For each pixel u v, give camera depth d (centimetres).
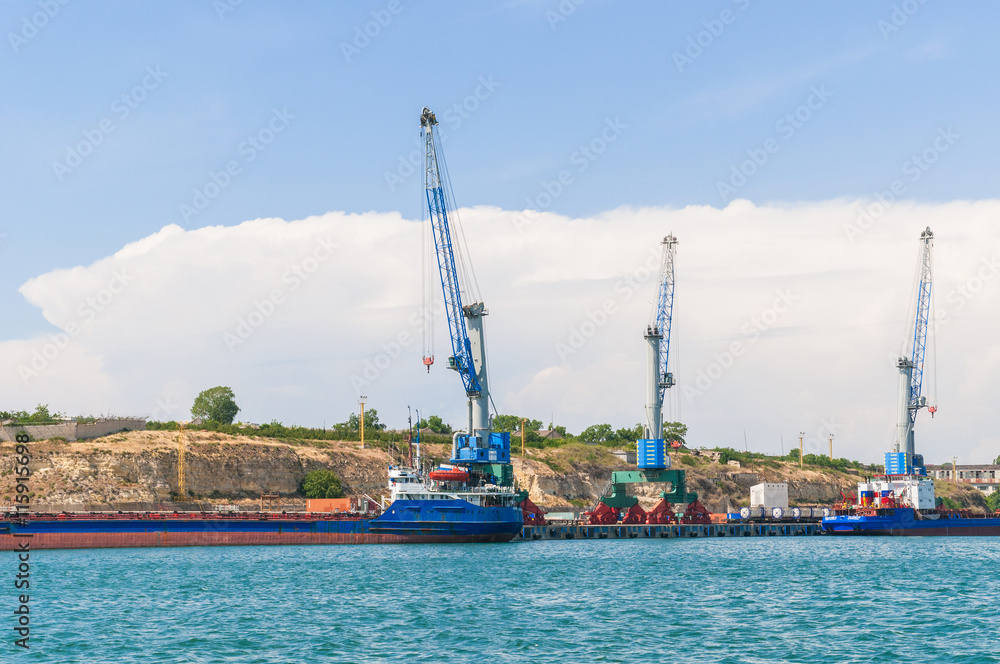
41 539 15362
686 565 12988
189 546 15900
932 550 16500
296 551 15088
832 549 16812
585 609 8594
